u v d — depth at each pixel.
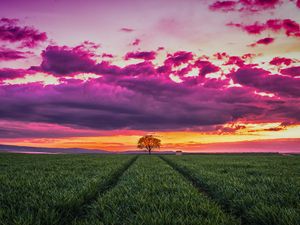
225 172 20.17
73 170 20.97
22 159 43.12
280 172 19.89
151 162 35.75
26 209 7.49
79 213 8.67
